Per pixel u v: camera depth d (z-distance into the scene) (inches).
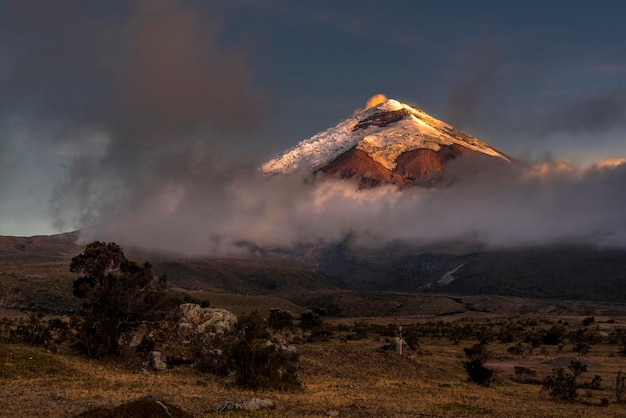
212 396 1488.7
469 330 6378.0
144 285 2364.7
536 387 2504.9
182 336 2191.2
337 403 1478.8
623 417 1614.2
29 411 1113.4
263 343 2208.4
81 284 2244.1
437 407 1496.1
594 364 3489.2
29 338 2247.8
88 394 1363.2
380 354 2677.2
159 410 1006.4
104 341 2137.1
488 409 1529.3
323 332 4835.1
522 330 7027.6
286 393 1708.9
